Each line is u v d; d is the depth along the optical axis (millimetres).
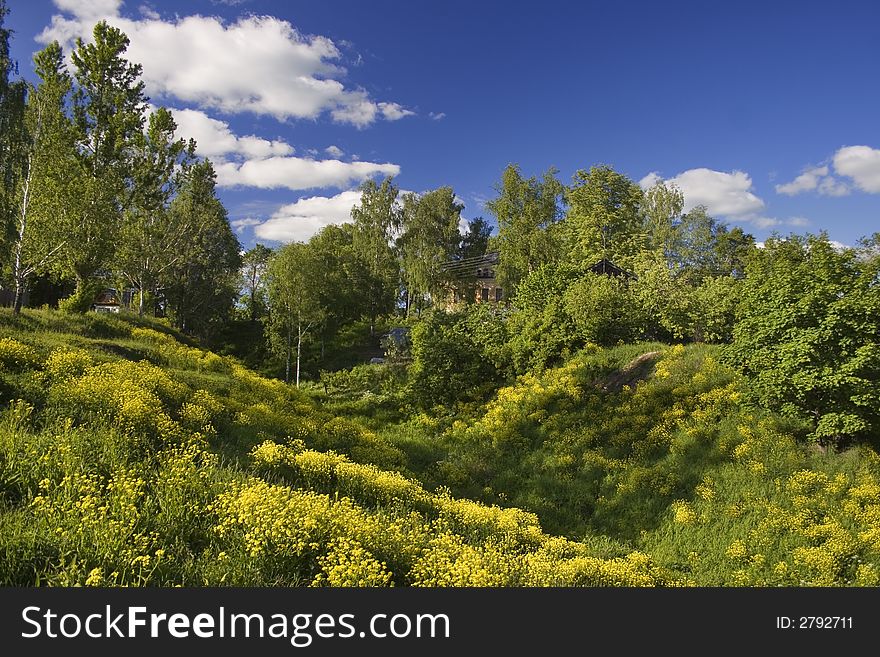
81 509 5629
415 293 52344
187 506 6852
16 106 23375
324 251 49969
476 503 12672
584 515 14391
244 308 61312
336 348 49719
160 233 36281
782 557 11219
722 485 14016
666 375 19984
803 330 14695
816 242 15977
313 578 6078
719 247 57750
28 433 8320
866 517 11773
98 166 30016
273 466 10398
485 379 26750
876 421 13742
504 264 41500
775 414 16047
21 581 4891
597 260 38781
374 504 10258
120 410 10656
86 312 27562
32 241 22391
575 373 23141
